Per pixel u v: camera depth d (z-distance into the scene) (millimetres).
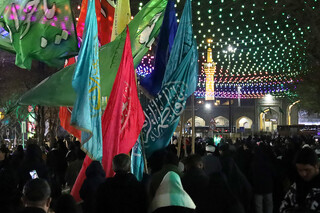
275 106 82938
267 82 59281
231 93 72062
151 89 9281
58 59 7926
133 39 9938
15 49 7676
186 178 5996
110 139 7082
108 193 4926
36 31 7727
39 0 7660
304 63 31719
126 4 10484
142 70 33938
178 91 8500
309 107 44344
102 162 6973
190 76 8633
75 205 4277
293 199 4398
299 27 23531
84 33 6875
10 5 7574
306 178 4301
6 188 4738
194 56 8711
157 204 4508
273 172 8719
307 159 4266
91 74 6906
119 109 7238
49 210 5375
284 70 42219
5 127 38812
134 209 4895
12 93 32375
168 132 8383
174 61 8594
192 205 4547
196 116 83438
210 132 34625
